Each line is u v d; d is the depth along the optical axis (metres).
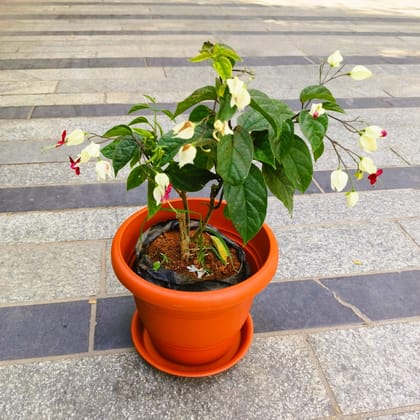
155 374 1.50
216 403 1.42
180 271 1.33
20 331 1.63
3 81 3.66
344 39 5.35
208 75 3.98
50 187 2.44
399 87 3.96
